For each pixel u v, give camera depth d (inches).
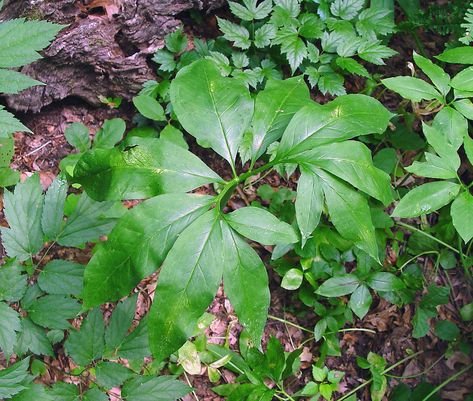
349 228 20.9
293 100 23.2
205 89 22.5
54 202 24.5
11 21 24.8
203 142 22.0
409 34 41.4
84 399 23.8
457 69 40.1
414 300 34.3
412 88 27.1
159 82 35.9
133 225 20.2
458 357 33.2
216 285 19.9
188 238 19.9
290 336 33.0
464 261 33.9
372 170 21.4
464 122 27.1
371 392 31.9
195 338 31.5
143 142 20.9
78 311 23.9
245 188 35.4
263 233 20.8
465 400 32.2
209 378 30.6
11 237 24.3
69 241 24.3
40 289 24.2
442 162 25.4
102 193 20.5
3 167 32.7
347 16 36.0
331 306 33.0
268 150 33.6
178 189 20.7
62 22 31.5
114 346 24.4
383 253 32.7
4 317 22.5
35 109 35.2
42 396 22.2
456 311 34.7
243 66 34.6
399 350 33.5
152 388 24.0
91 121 36.9
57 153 35.6
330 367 32.7
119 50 34.4
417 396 31.4
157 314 19.7
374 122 22.1
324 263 31.7
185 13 37.8
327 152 21.3
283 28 34.2
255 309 20.2
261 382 29.2
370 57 34.4
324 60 35.1
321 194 21.1
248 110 22.7
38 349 24.0
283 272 32.7
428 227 35.7
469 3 36.2
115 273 20.1
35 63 32.4
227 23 34.2
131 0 32.1
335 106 22.4
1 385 21.0
